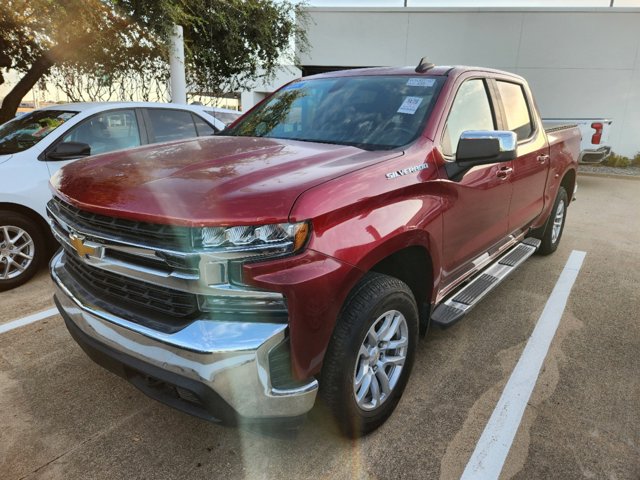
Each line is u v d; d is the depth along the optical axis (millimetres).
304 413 2066
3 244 4367
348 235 2113
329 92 3471
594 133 10484
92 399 2850
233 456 2418
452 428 2641
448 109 3025
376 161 2439
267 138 3166
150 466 2346
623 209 8742
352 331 2189
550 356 3414
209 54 10734
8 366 3176
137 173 2273
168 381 1969
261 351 1882
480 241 3414
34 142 4691
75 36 8125
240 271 1892
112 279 2223
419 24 14945
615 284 4836
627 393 2990
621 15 13555
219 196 1953
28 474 2281
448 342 3588
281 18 11891
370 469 2340
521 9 14156
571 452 2475
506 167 3574
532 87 14625
